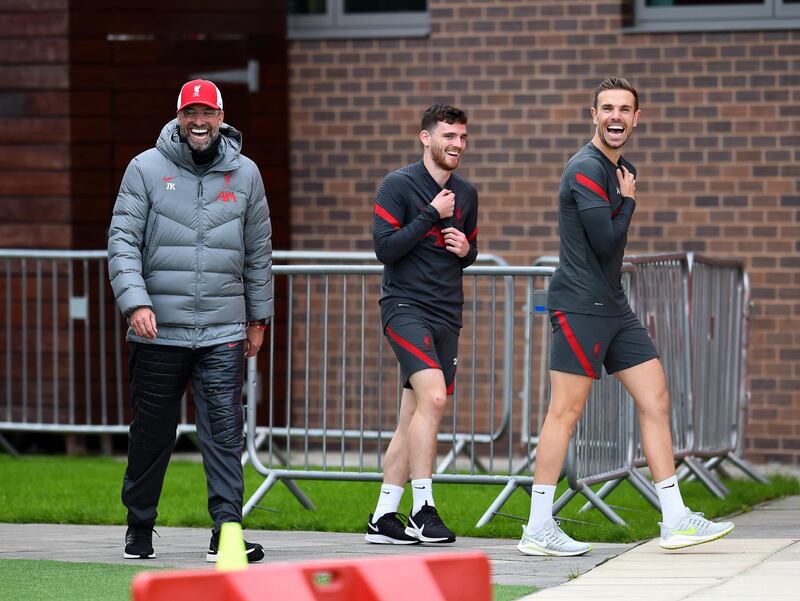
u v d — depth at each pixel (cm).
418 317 2677
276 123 4353
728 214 4209
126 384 4225
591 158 2536
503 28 4309
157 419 2538
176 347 2520
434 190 2689
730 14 4216
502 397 4297
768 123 4191
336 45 4403
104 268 4172
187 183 2520
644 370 2595
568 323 2556
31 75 4194
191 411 4356
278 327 4356
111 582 2259
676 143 4231
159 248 2517
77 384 4212
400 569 1471
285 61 4362
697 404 3472
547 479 2562
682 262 3391
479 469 3853
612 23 4253
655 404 2595
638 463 3219
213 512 2489
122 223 2509
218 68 4275
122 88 4209
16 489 3450
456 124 2677
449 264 2697
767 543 2641
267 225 2594
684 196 4231
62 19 4169
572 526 2827
